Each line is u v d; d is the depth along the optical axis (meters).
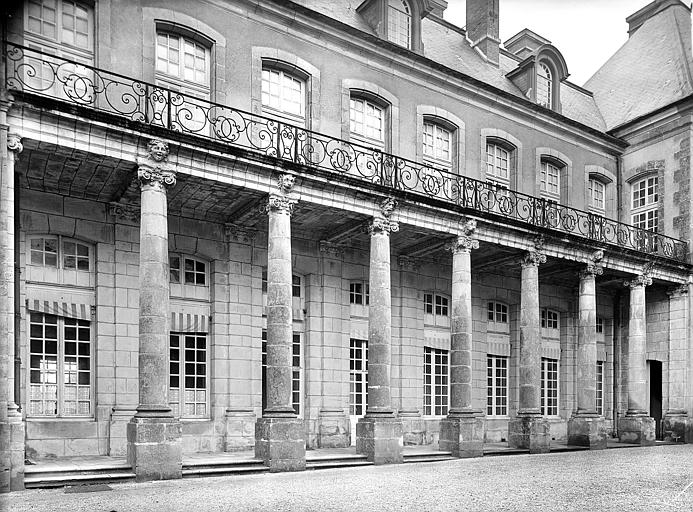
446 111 19.78
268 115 16.34
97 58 13.71
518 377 22.23
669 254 22.98
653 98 25.02
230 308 16.16
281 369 13.74
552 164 23.19
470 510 8.87
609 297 25.14
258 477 12.28
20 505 9.05
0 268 10.91
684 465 14.75
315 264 17.84
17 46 11.36
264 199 14.30
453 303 17.27
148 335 12.21
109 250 14.76
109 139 12.09
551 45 23.09
